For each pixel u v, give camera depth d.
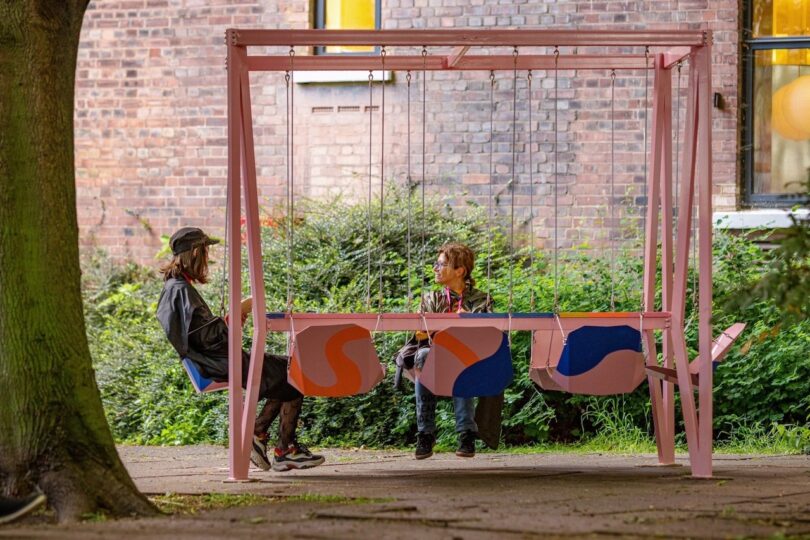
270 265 11.05
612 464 7.92
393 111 12.46
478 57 7.34
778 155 11.94
